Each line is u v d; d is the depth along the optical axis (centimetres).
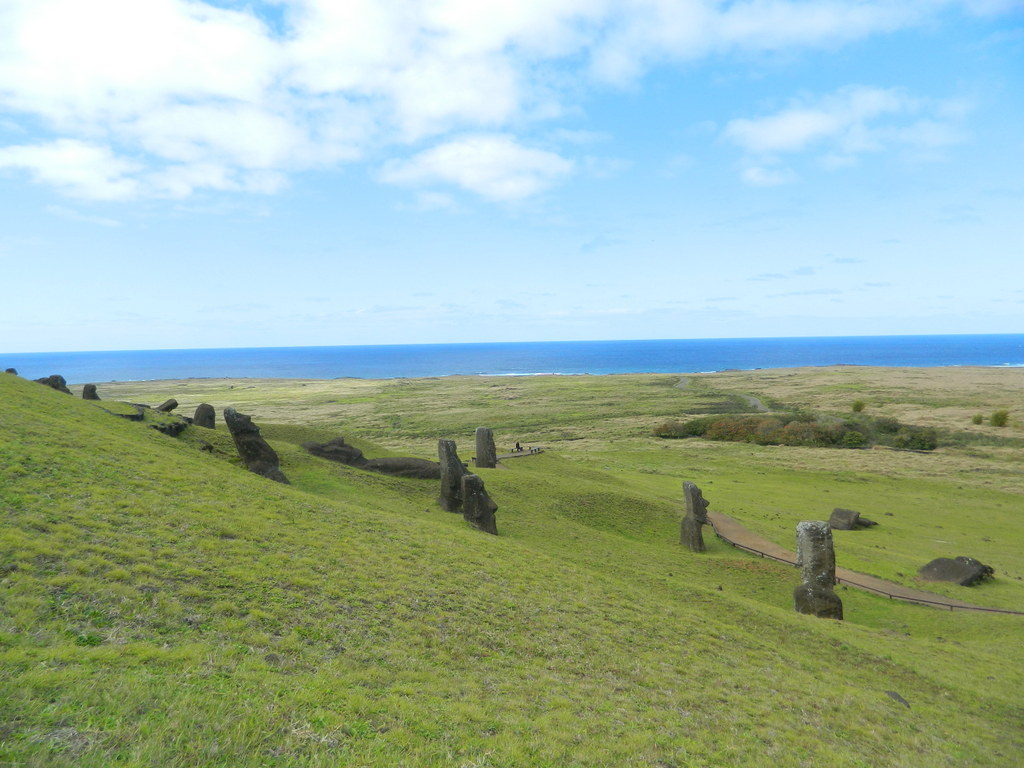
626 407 13662
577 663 1730
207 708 988
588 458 8525
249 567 1778
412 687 1327
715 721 1491
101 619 1276
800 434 9569
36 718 836
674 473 7462
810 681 1964
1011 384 15488
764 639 2461
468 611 1916
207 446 3822
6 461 2092
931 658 2533
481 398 16575
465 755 1069
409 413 14000
